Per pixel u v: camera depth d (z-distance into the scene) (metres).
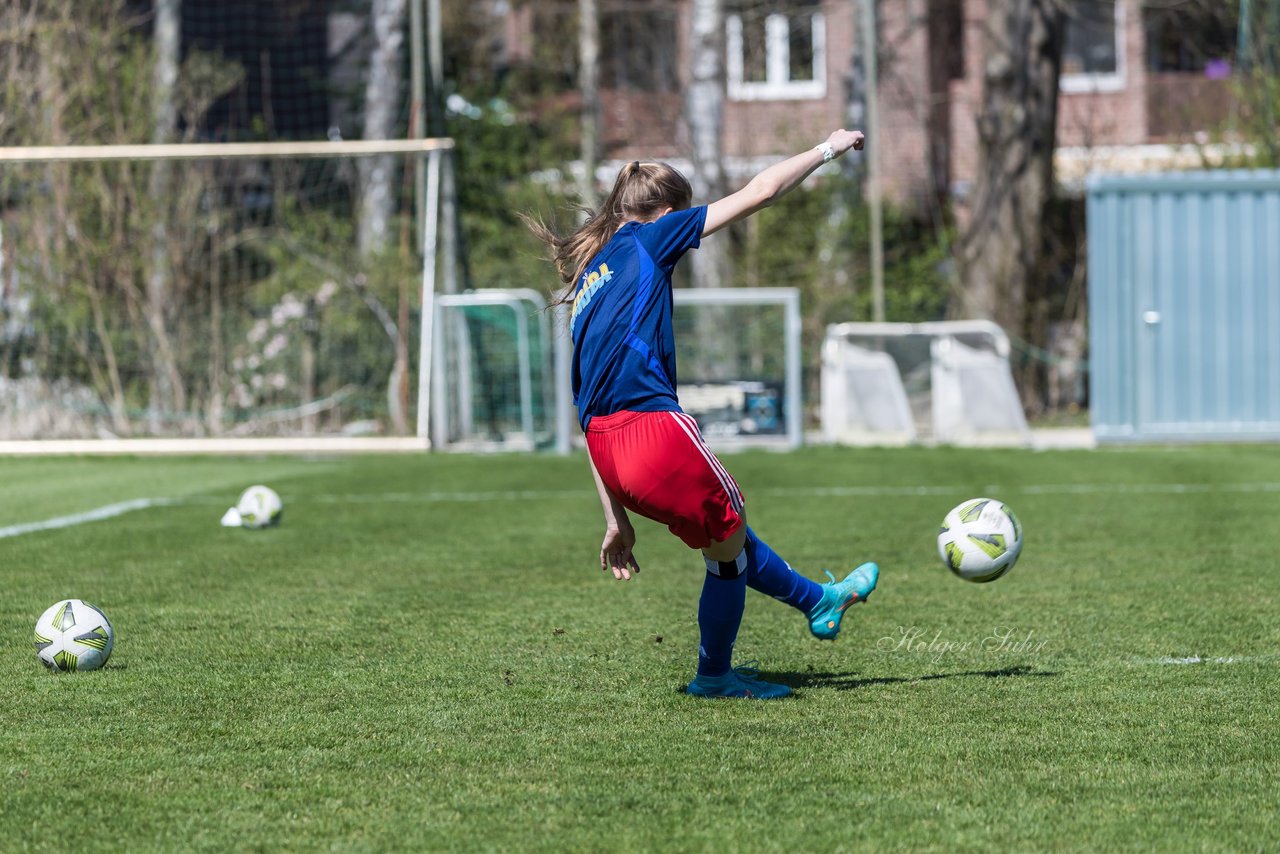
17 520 25.58
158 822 8.51
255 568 19.64
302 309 48.25
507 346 46.25
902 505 27.36
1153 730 10.57
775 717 11.04
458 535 23.36
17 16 48.31
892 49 59.31
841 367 44.72
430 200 42.38
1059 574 18.66
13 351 46.25
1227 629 14.76
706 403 44.16
